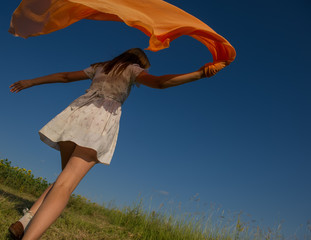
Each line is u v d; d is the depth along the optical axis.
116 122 2.29
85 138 2.06
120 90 2.33
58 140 2.12
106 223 5.45
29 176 6.60
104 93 2.32
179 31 2.20
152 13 2.19
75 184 2.00
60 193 1.90
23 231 2.09
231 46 2.13
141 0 2.21
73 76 2.61
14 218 3.18
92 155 2.08
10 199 4.30
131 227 5.38
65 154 2.29
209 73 2.11
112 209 6.81
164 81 2.13
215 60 2.26
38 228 1.77
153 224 5.68
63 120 2.19
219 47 2.22
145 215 5.91
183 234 5.44
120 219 5.80
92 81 2.48
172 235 5.34
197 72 2.11
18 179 6.26
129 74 2.35
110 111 2.27
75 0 2.01
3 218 2.96
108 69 2.39
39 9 2.76
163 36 2.15
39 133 2.22
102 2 2.08
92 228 4.14
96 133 2.11
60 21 2.82
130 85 2.41
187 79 2.11
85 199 7.09
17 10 2.79
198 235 5.48
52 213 1.83
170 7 2.23
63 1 2.66
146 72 2.34
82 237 3.41
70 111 2.22
